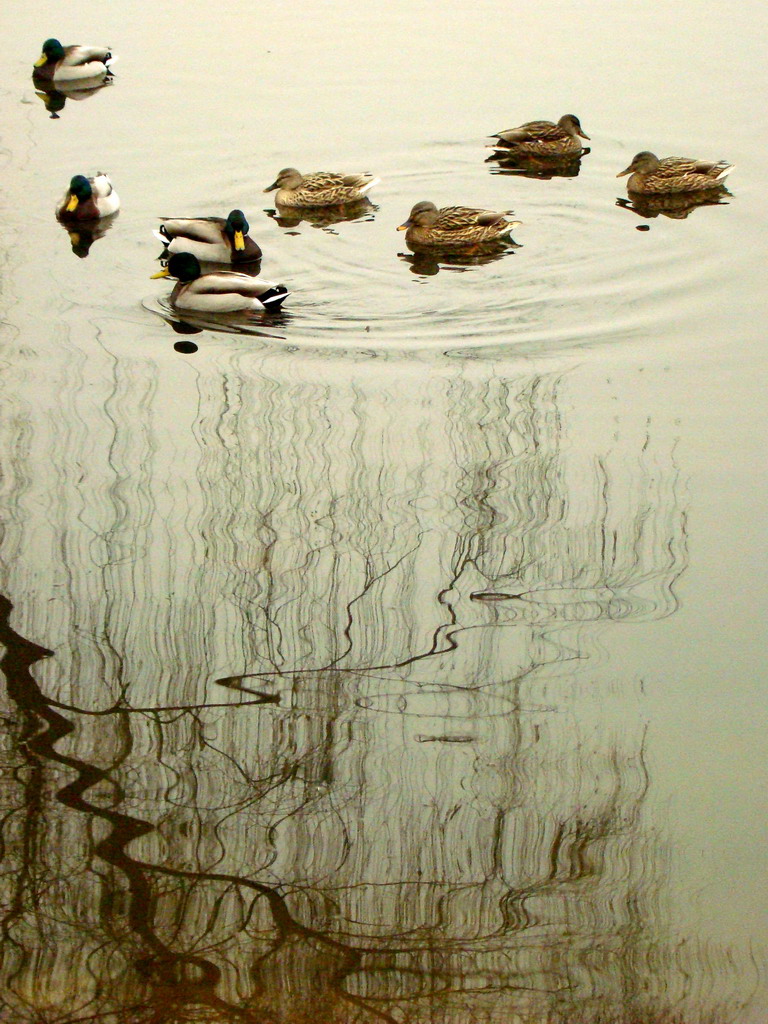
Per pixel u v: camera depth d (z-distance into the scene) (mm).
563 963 5980
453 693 7656
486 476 9734
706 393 10867
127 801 6875
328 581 8656
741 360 11398
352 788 6996
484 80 19000
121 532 9172
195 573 8758
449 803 6855
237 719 7469
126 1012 5680
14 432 10516
